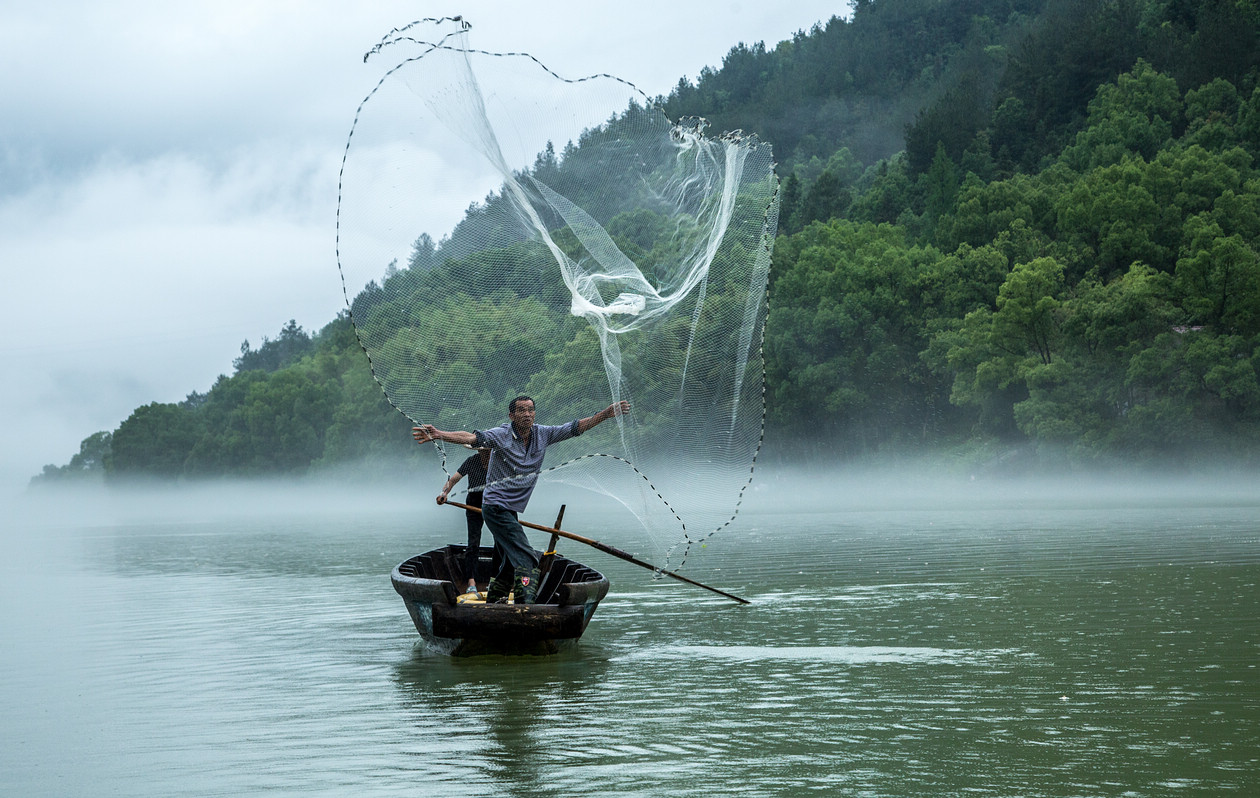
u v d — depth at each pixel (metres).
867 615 13.89
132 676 10.95
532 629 10.63
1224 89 107.25
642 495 10.14
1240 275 61.50
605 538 28.23
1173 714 8.29
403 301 9.41
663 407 9.98
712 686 9.64
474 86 9.16
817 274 85.75
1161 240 77.62
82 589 20.45
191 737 8.24
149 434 148.62
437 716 8.69
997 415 70.56
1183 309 63.81
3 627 14.93
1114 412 63.53
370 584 19.92
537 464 10.51
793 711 8.62
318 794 6.65
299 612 15.94
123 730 8.53
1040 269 68.31
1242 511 38.06
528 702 9.12
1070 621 12.88
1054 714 8.36
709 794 6.51
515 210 9.35
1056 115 132.00
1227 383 58.34
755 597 16.14
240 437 132.50
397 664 11.21
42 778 7.17
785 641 12.02
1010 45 186.25
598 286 9.69
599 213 9.59
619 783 6.76
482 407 9.92
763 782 6.74
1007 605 14.44
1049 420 61.84
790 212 138.00
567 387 10.01
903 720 8.26
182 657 12.09
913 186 130.88
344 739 8.02
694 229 9.74
